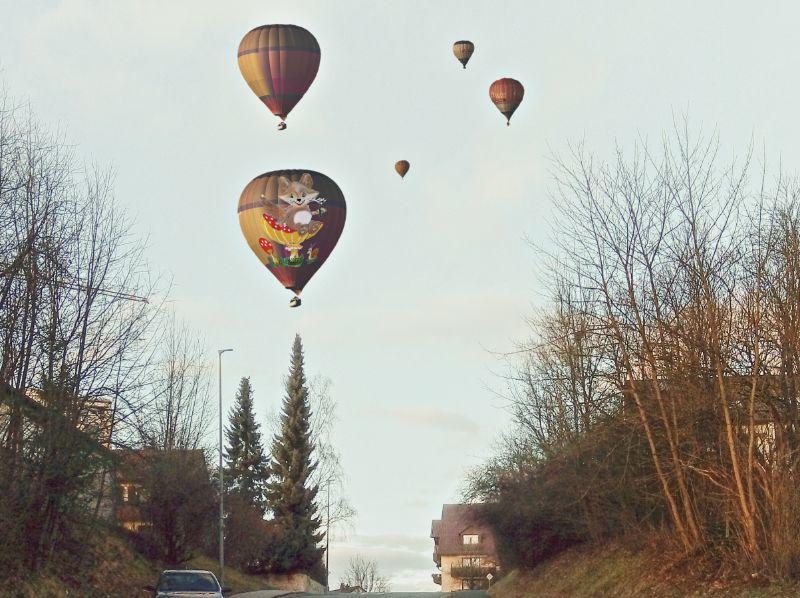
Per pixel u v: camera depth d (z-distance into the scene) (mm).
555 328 34312
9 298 28656
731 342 24312
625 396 27531
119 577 37875
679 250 25578
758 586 22109
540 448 39781
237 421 86500
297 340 83875
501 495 43750
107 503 41469
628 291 26375
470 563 105438
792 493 22203
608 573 31531
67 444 29578
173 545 47188
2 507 27609
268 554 73500
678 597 24375
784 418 23453
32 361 29562
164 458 46125
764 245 24141
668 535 27969
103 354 30875
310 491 79312
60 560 33375
